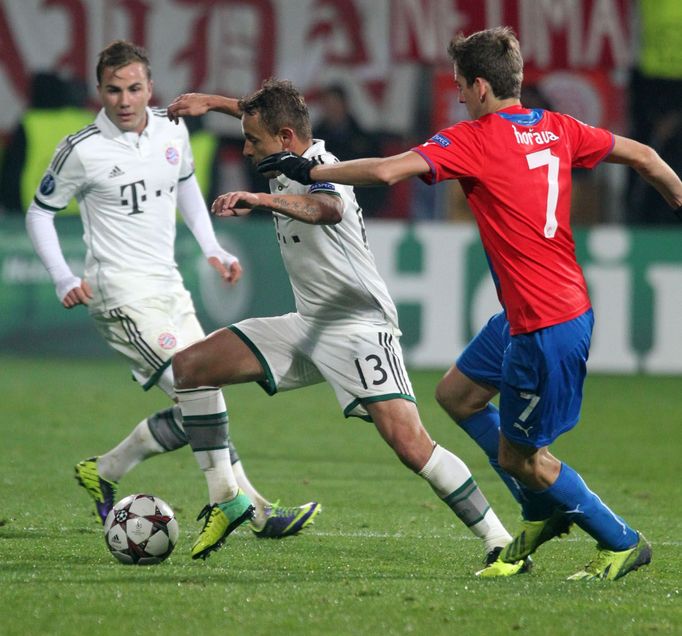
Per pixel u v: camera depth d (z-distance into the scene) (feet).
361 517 77.41
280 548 66.13
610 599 52.44
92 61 177.88
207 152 177.06
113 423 120.57
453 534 71.82
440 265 167.53
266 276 167.63
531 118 56.44
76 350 171.94
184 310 76.43
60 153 73.56
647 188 182.29
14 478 89.76
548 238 55.11
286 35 181.37
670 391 154.51
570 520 58.03
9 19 176.14
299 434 117.91
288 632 46.06
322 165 54.60
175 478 92.32
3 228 168.76
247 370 63.57
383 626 46.98
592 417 133.59
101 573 56.54
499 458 57.82
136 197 74.18
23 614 48.11
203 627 46.57
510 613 49.42
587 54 180.24
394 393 61.36
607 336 168.66
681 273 167.84
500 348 62.75
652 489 93.30
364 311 62.69
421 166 53.78
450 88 182.91
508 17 180.14
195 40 180.04
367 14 181.37
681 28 179.93
